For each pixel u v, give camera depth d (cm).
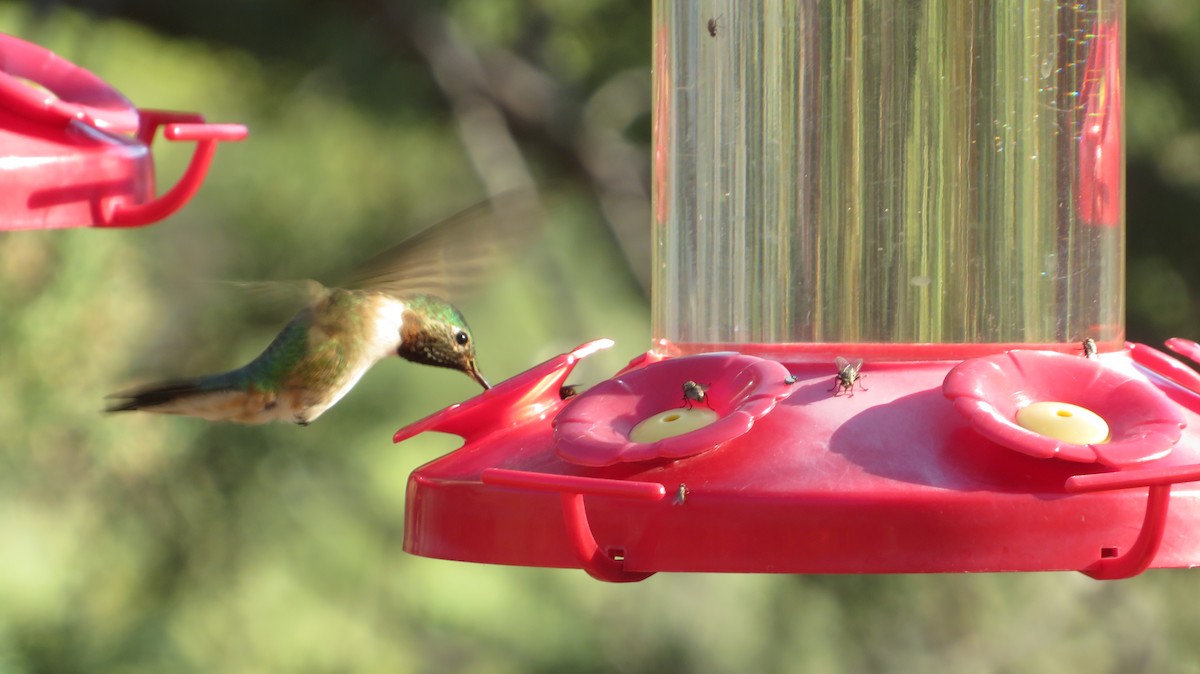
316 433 1306
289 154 1352
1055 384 517
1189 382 579
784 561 475
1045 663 1346
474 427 584
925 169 587
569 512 480
